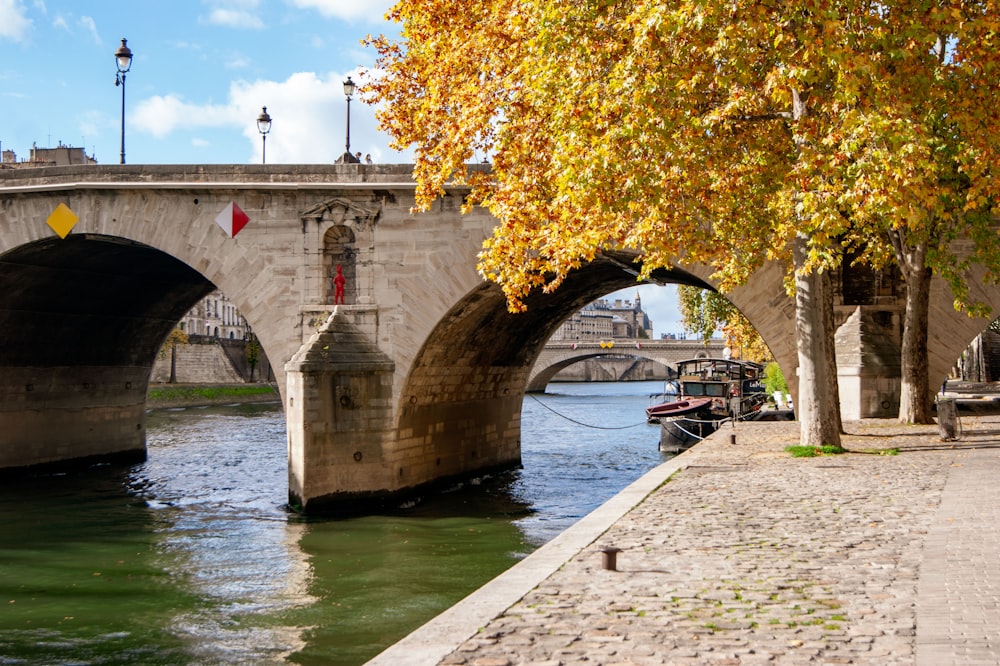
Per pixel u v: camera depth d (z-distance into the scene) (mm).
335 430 31641
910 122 18234
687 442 48781
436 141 27344
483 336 37750
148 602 20250
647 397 119500
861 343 31625
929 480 17812
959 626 8711
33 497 36094
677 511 15586
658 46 18969
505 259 24391
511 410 45500
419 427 34969
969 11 20359
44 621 18828
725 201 22062
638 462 46375
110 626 18422
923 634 8508
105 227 35219
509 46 24516
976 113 20703
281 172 33594
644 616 9523
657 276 37500
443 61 26484
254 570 23172
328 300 33625
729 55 19406
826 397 23406
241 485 38625
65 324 42938
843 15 19578
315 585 21469
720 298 49594
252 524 29594
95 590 21359
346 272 33656
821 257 23000
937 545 12156
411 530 28234
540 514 31234
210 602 20141
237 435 60844
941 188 21984
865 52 18969
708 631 8945
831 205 18875
